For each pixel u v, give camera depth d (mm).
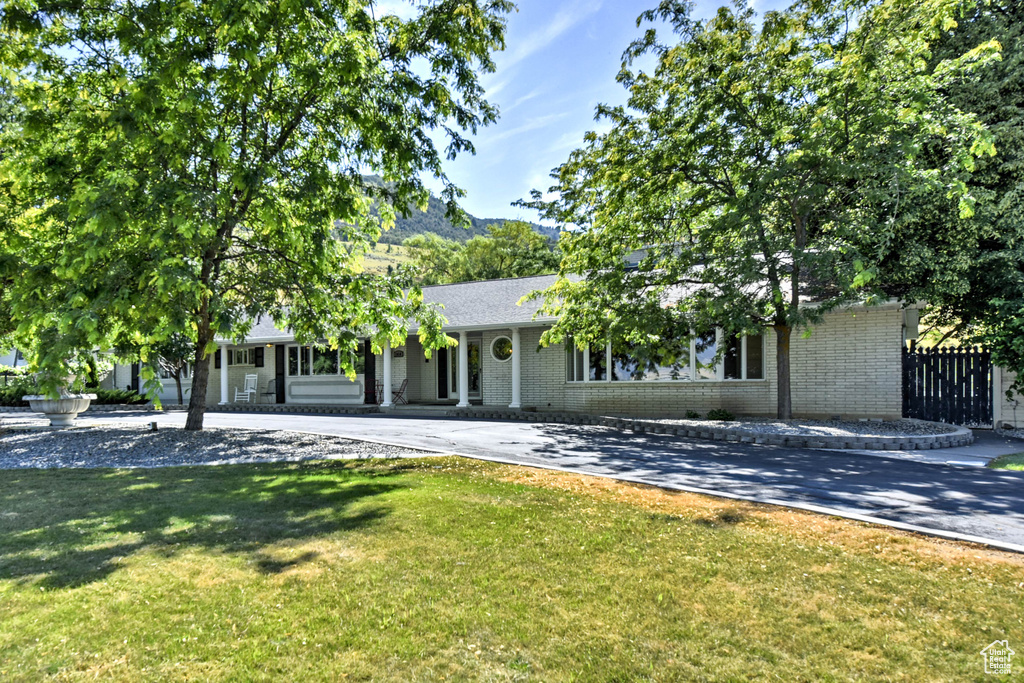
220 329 7977
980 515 5547
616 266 13258
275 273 11016
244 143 9219
